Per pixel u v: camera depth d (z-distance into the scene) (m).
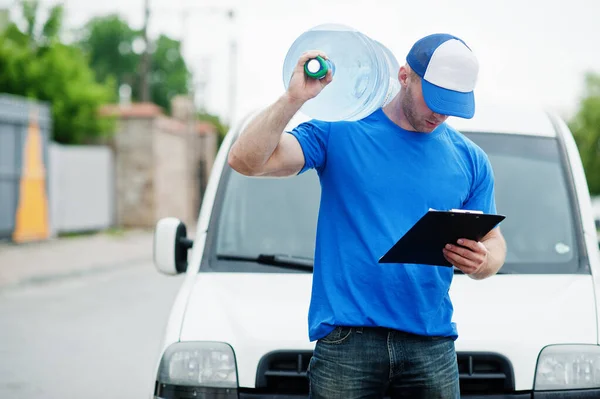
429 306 2.94
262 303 3.86
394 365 2.91
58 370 8.12
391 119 3.04
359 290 2.93
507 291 4.03
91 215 31.67
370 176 2.96
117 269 19.47
